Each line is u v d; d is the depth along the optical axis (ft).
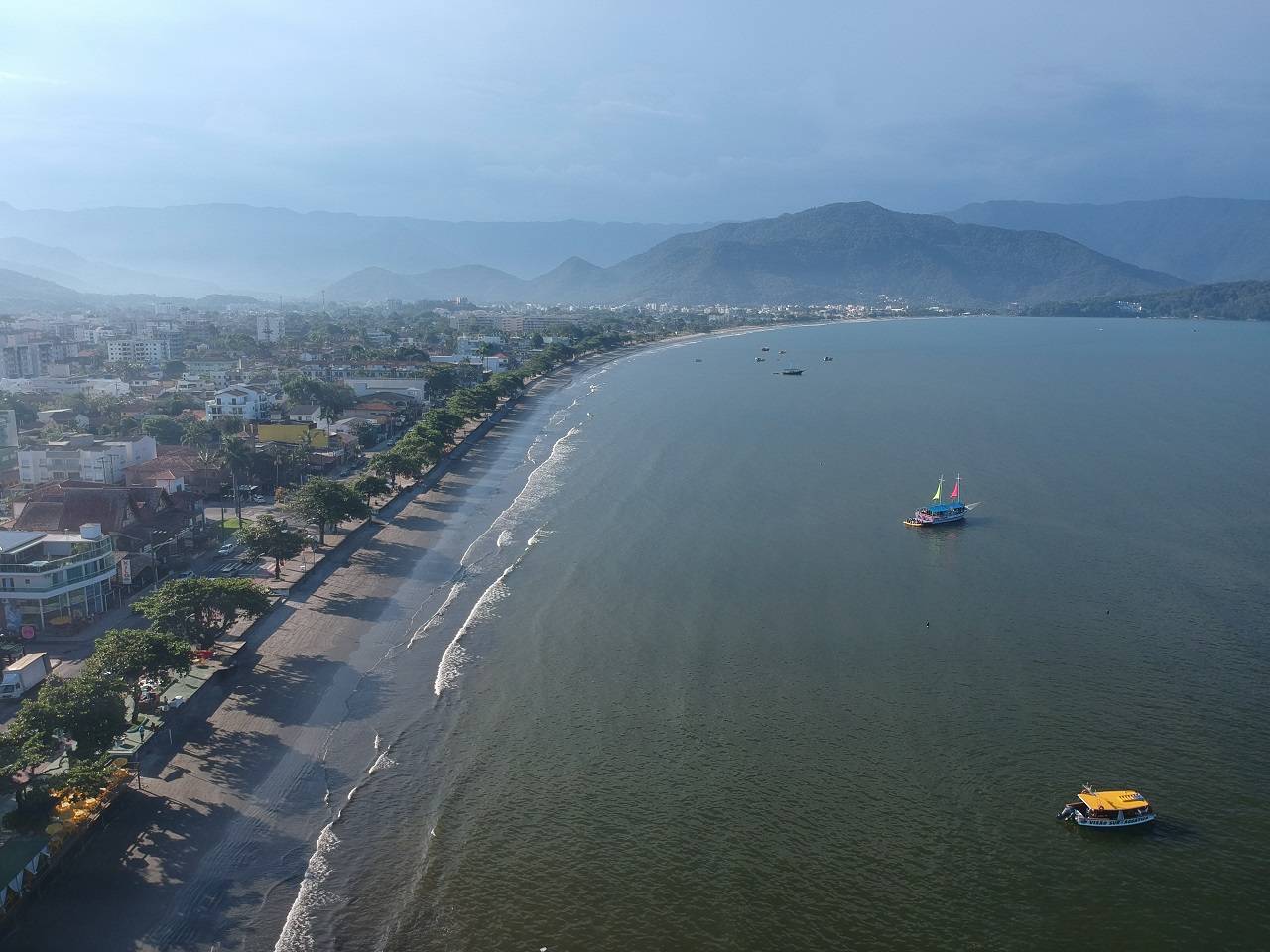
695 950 178.29
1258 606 339.16
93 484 433.89
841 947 178.29
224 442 529.04
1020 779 230.07
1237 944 179.52
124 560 348.38
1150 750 242.99
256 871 200.13
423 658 302.25
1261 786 227.81
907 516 465.06
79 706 219.82
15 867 187.11
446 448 650.43
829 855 203.72
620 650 305.53
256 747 247.50
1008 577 370.94
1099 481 540.11
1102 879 196.44
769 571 379.35
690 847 207.00
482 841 209.87
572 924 184.85
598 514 471.21
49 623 311.47
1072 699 269.23
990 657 296.30
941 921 184.75
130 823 212.64
